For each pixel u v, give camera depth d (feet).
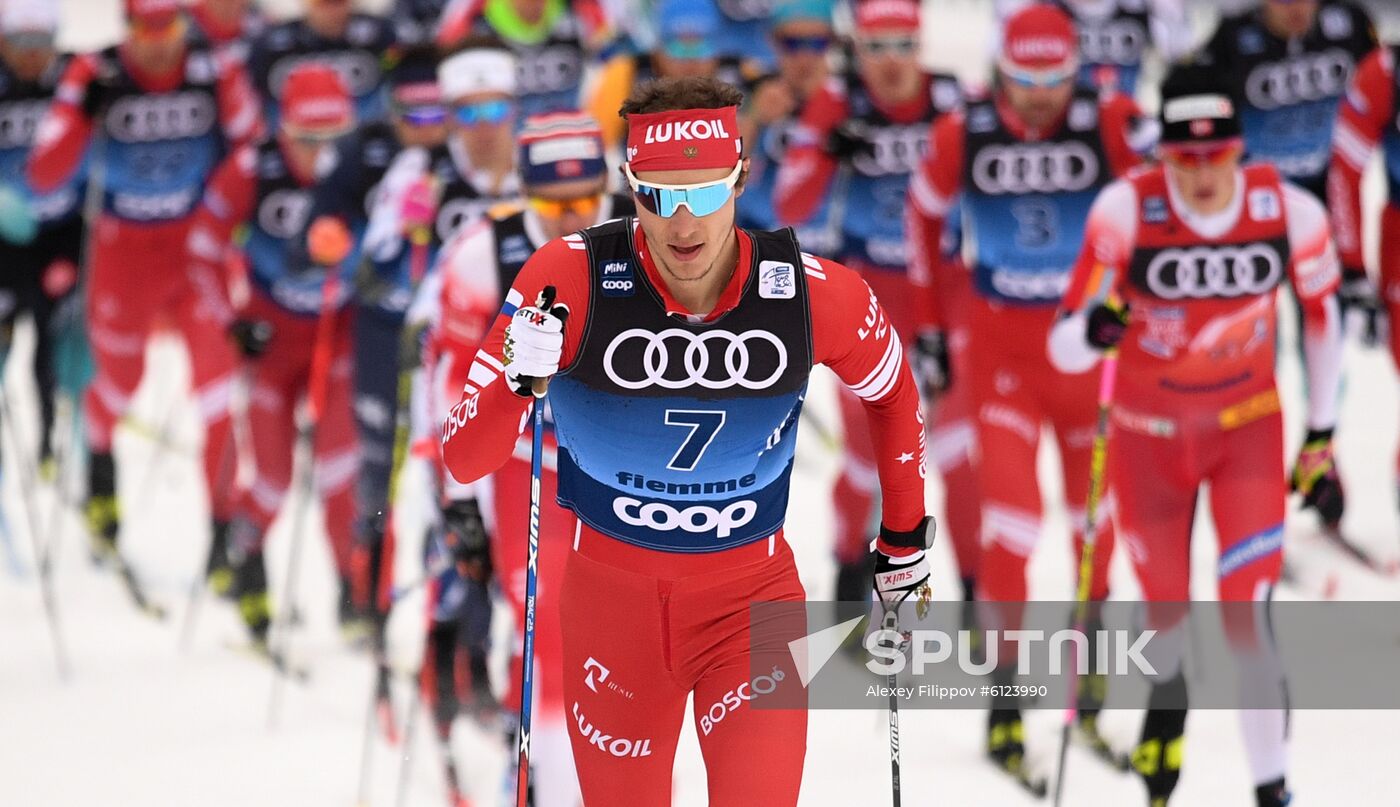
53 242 90.53
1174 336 55.47
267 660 71.41
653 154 33.91
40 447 95.04
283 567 84.74
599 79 97.60
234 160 78.02
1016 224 68.08
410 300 68.95
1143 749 53.31
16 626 75.10
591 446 37.35
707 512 37.50
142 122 90.53
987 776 58.03
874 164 81.92
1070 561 82.48
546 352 33.94
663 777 39.60
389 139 72.84
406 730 56.70
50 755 59.98
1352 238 78.59
